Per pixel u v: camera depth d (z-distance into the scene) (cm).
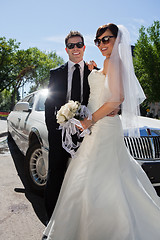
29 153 347
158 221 194
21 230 249
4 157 570
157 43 2108
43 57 4362
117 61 192
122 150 212
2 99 6450
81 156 205
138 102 221
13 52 3566
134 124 218
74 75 240
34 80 4575
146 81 2186
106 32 203
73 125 205
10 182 391
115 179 193
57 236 184
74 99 239
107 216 181
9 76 3659
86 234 182
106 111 194
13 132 581
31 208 300
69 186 196
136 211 193
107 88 192
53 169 242
